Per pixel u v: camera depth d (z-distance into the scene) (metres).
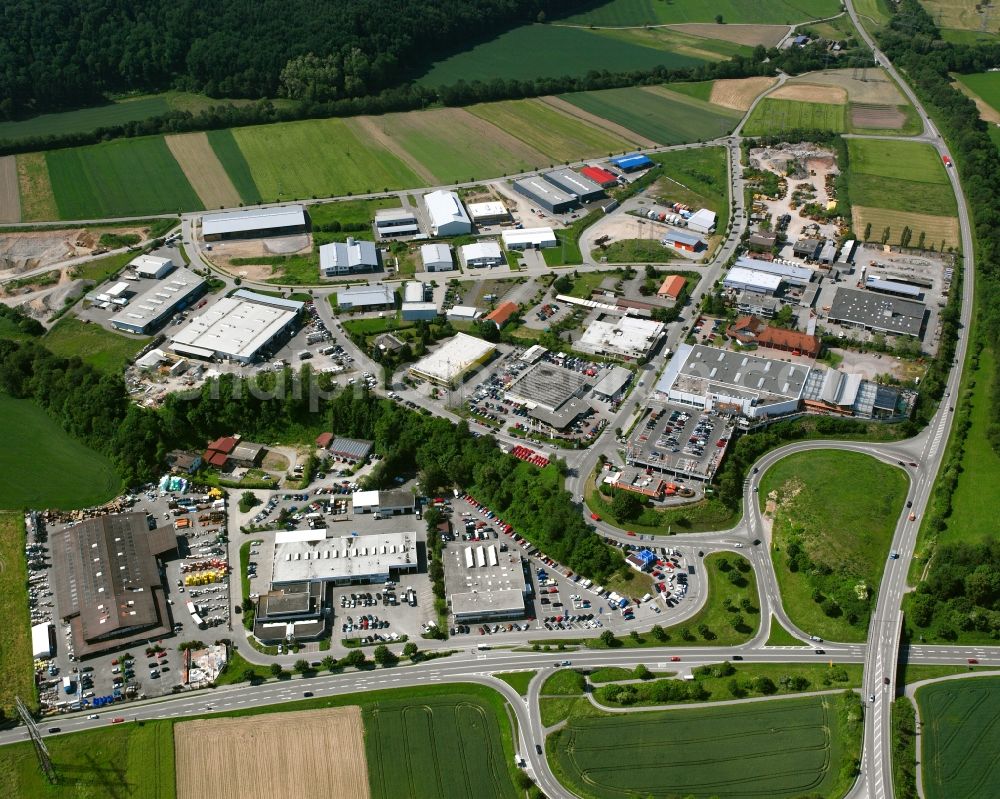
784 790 180.38
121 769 187.62
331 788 184.25
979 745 188.00
